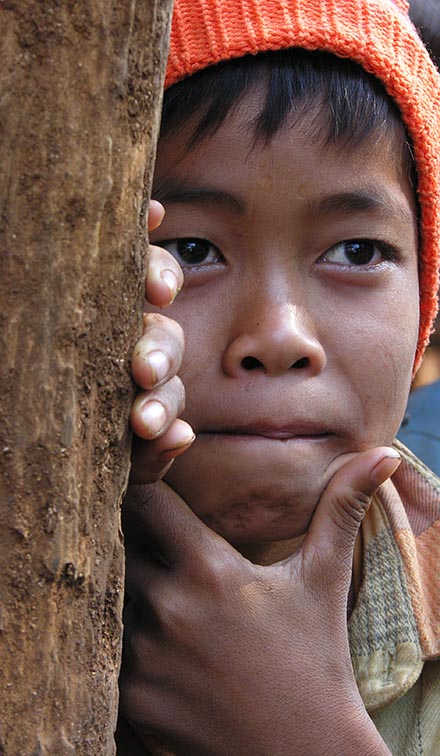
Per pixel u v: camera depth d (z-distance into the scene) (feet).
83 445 1.64
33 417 1.61
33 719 1.62
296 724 1.97
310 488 2.02
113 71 1.61
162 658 1.99
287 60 2.02
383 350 2.05
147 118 1.65
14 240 1.59
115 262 1.64
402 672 2.16
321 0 2.04
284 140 1.99
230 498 2.03
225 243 2.01
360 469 2.01
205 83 2.00
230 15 2.02
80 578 1.64
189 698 1.99
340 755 1.97
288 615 1.99
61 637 1.64
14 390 1.60
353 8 2.05
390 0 2.17
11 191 1.59
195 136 1.99
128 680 2.01
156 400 1.72
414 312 2.11
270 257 2.01
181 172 2.00
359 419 2.05
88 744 1.66
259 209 1.99
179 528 1.99
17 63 1.58
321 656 1.99
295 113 1.99
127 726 2.16
